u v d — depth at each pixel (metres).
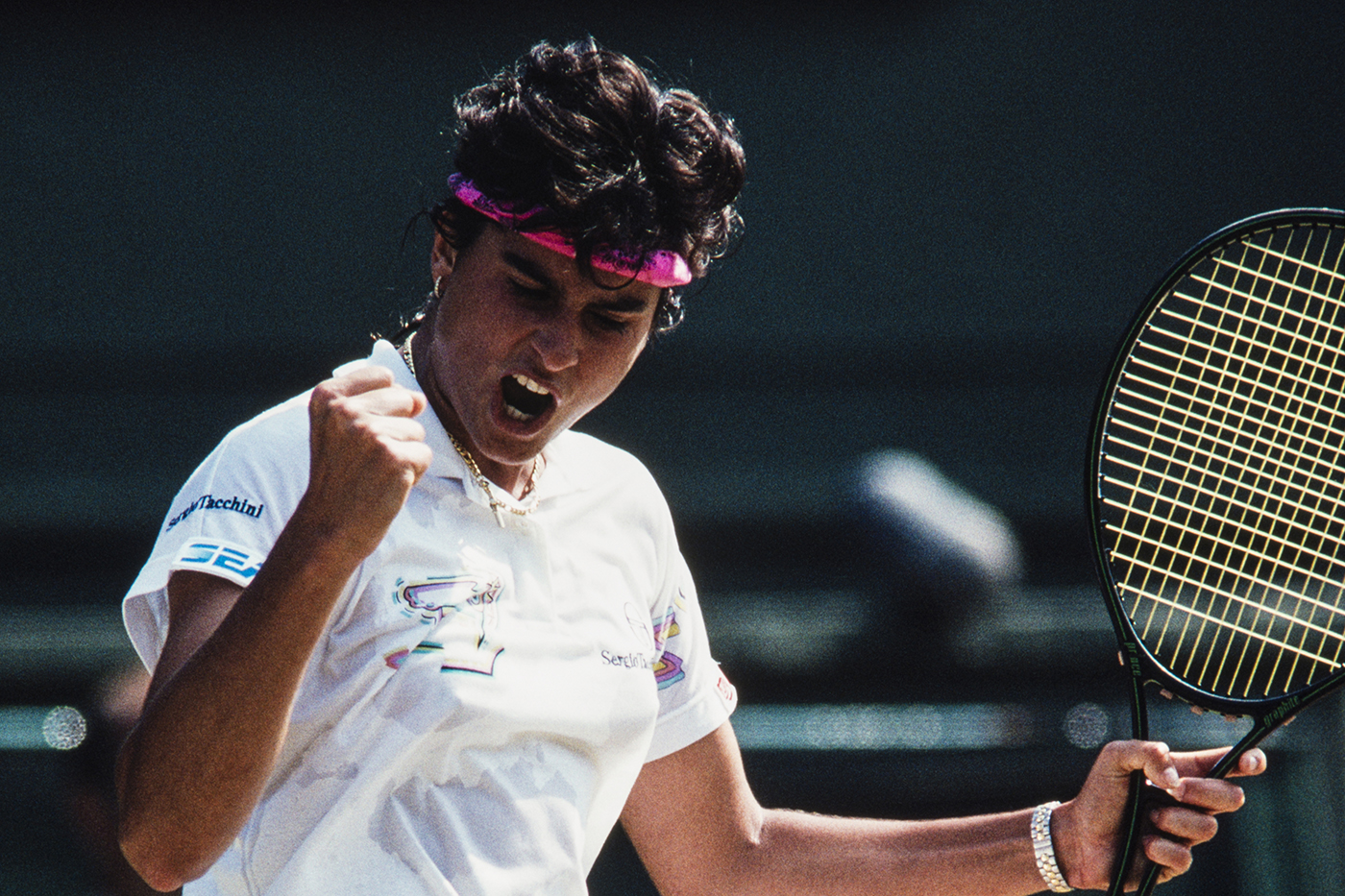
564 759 6.21
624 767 6.48
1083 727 18.72
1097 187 22.34
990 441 22.22
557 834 6.09
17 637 20.48
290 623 5.08
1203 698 7.42
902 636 18.94
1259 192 22.22
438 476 6.21
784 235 22.42
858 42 22.52
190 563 5.68
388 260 22.23
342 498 5.09
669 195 6.05
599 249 5.82
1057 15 22.52
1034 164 22.41
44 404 21.94
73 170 22.22
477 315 6.00
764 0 22.50
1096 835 7.12
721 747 7.46
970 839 7.36
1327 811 18.19
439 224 6.16
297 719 5.81
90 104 22.27
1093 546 7.93
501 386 6.06
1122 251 22.30
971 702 18.92
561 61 6.05
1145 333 21.47
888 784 18.73
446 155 22.30
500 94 6.11
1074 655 19.02
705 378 22.34
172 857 5.22
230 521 5.80
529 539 6.34
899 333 22.34
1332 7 22.38
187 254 22.17
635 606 6.77
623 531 6.84
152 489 21.78
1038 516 21.81
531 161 5.80
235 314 22.17
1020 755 18.70
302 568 5.07
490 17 22.39
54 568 21.52
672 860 7.52
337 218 22.25
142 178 22.23
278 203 22.28
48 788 18.61
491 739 5.98
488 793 5.98
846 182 22.45
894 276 22.41
